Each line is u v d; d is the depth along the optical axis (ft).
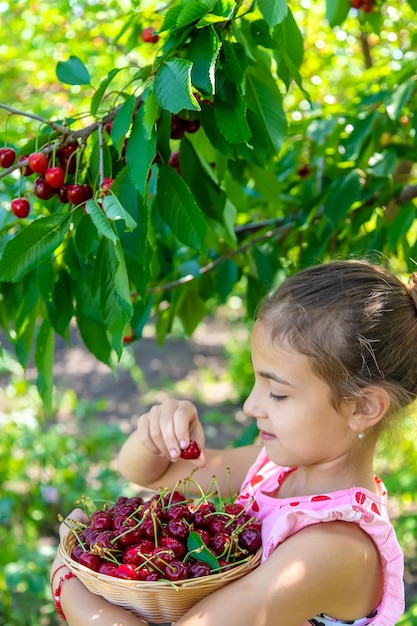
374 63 10.50
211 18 3.79
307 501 3.95
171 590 3.43
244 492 4.56
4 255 3.95
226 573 3.54
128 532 3.71
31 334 5.46
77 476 13.48
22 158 4.55
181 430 4.26
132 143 3.85
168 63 3.67
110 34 10.61
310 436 3.87
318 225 7.23
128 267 4.17
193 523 3.91
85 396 20.35
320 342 3.81
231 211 5.49
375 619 3.88
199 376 22.36
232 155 4.48
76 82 4.96
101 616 3.64
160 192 4.24
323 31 10.24
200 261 7.74
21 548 11.03
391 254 7.61
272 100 4.74
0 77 12.31
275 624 3.46
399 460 12.19
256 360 3.98
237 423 18.79
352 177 6.84
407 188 7.25
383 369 3.94
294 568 3.56
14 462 13.26
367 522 3.81
